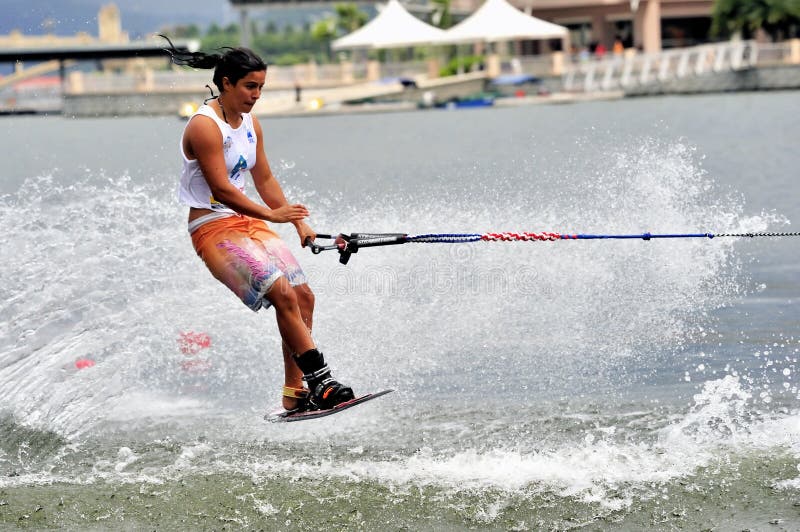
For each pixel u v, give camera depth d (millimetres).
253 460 19453
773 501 16656
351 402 18719
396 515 16891
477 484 17906
